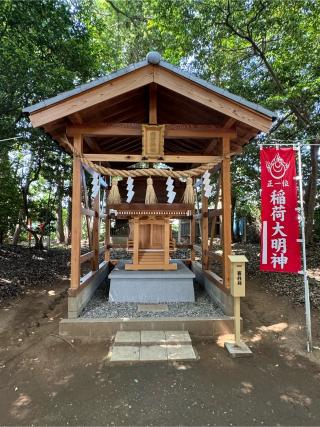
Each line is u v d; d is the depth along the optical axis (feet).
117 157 15.81
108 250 25.90
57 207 47.70
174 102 16.83
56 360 11.80
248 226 49.85
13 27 23.49
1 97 21.70
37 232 41.19
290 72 28.04
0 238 38.96
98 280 21.42
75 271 15.03
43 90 23.02
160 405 9.00
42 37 24.64
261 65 31.19
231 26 27.99
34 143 28.19
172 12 28.71
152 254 20.31
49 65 24.16
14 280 23.65
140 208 18.47
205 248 21.50
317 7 24.73
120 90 14.19
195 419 8.39
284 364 11.48
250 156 31.91
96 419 8.39
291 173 13.58
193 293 18.40
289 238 13.48
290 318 16.21
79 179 15.37
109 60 39.96
